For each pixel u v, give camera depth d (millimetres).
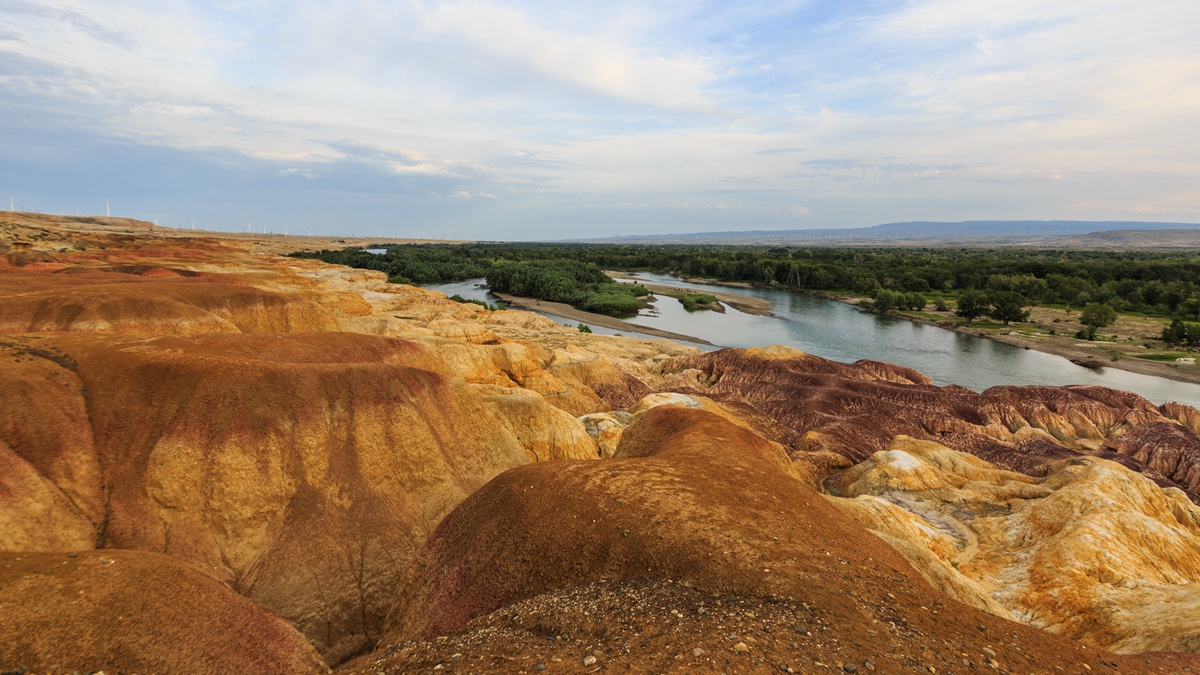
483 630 17078
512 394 50031
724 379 80000
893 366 82562
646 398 62219
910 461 44000
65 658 14742
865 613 15273
